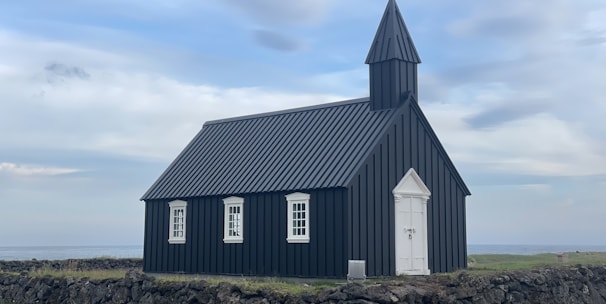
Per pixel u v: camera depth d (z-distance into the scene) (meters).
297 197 28.25
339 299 20.50
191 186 33.72
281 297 21.38
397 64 30.67
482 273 24.73
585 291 28.55
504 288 24.56
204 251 32.25
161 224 34.81
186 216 33.47
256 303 21.64
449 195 31.56
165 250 34.31
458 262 31.34
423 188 29.95
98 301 27.08
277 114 35.47
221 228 31.55
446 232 31.02
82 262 39.62
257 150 33.22
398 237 28.47
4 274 32.12
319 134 31.33
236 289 22.55
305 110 34.19
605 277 30.08
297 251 28.05
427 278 23.20
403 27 31.81
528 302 25.42
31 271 33.00
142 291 25.62
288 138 32.59
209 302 23.05
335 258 26.62
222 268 31.19
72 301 28.11
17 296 30.55
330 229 26.98
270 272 28.98
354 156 28.02
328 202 27.20
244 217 30.47
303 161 29.83
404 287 21.38
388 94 30.56
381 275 27.41
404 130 29.83
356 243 26.61
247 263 30.03
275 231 29.05
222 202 31.67
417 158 30.19
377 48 31.22
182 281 24.45
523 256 44.16
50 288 29.28
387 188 28.42
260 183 30.08
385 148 28.70
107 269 39.03
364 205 27.23
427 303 21.58
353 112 31.59
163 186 35.38
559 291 26.94
